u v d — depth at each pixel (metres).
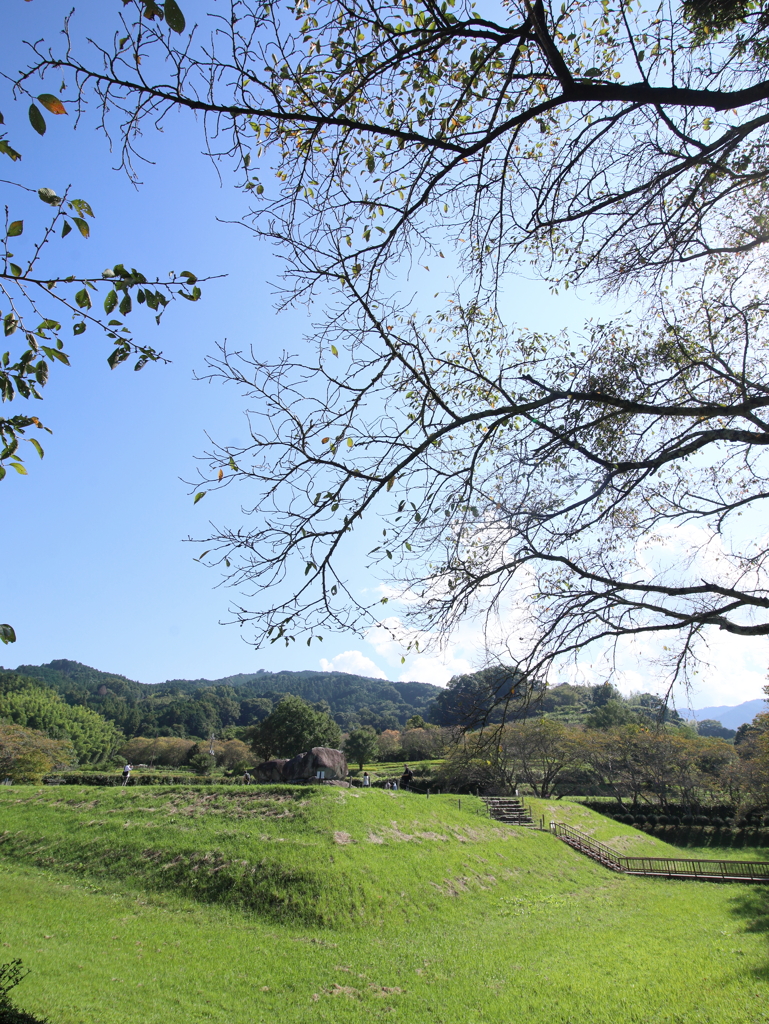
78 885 19.31
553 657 6.27
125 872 19.73
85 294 4.21
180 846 20.52
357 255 5.60
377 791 25.75
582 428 6.70
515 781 42.38
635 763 44.25
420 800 26.86
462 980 13.46
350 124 5.12
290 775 30.66
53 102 3.62
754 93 4.66
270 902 17.30
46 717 88.62
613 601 6.58
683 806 48.50
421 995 12.67
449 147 5.37
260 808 22.59
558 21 5.57
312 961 14.39
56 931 15.16
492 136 5.25
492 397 7.22
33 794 28.05
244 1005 12.01
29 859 21.86
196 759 71.62
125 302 4.25
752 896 22.48
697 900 22.22
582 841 31.05
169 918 16.70
